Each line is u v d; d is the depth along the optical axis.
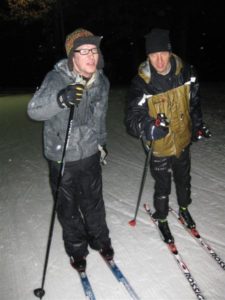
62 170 2.37
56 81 2.23
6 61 28.61
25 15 22.12
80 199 2.70
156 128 2.53
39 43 27.78
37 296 2.46
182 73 2.63
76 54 2.15
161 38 2.42
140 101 2.63
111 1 20.22
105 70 24.88
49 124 2.39
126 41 24.62
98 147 2.61
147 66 2.61
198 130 2.93
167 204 3.02
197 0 19.25
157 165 2.85
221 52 23.88
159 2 19.62
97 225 2.78
